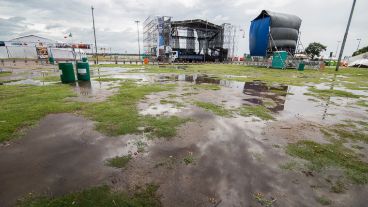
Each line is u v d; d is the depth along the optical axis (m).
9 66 26.73
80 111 6.29
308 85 13.43
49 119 5.54
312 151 4.03
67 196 2.60
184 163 3.46
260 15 31.75
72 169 3.22
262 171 3.27
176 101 7.92
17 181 2.91
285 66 28.25
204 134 4.73
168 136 4.56
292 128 5.32
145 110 6.55
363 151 4.11
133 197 2.60
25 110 6.22
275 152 3.94
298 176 3.17
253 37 33.50
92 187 2.79
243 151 3.95
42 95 8.46
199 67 29.58
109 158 3.58
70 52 42.56
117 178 3.01
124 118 5.67
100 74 18.03
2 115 5.72
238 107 7.29
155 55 49.38
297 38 32.59
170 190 2.76
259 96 9.37
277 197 2.67
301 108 7.44
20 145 4.04
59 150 3.85
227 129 5.09
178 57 45.25
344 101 8.79
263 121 5.81
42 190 2.72
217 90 10.68
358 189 2.92
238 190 2.78
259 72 22.59
